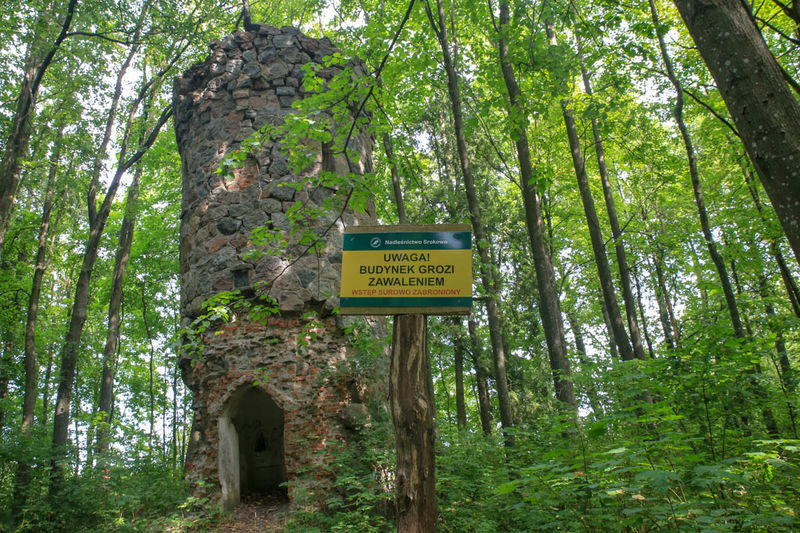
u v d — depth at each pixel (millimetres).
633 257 18516
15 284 18234
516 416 17688
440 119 20359
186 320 11703
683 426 6168
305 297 10812
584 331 24516
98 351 23703
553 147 17422
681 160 14648
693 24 3719
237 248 11141
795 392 6523
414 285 4680
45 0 13703
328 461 9906
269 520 9703
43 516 10156
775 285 17500
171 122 20812
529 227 10648
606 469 3850
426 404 4617
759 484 4562
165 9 14531
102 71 15438
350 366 10703
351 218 12023
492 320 11086
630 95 15383
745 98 3422
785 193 3248
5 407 13305
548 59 8664
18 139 13422
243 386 10438
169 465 13703
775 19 12047
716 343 6262
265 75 12336
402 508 4438
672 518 4000
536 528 5363
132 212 18391
